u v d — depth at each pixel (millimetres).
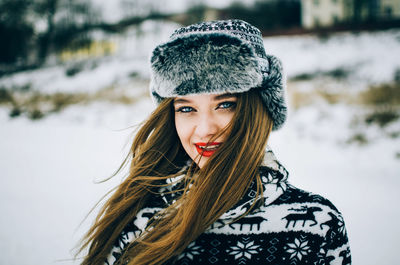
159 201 1019
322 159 6754
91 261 1032
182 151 1153
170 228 930
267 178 938
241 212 901
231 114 932
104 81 17266
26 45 29047
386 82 12625
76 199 4688
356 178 5457
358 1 32594
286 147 7703
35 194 4941
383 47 17188
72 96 14812
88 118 11773
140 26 34906
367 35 19828
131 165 1179
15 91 17156
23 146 8469
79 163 6730
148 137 1188
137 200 1021
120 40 32688
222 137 926
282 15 33375
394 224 3750
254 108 961
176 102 950
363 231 3619
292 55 18156
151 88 1133
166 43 914
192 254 908
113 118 11531
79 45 30719
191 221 867
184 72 890
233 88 881
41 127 10914
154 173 1098
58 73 20297
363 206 4285
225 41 876
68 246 3359
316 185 5121
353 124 9172
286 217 907
